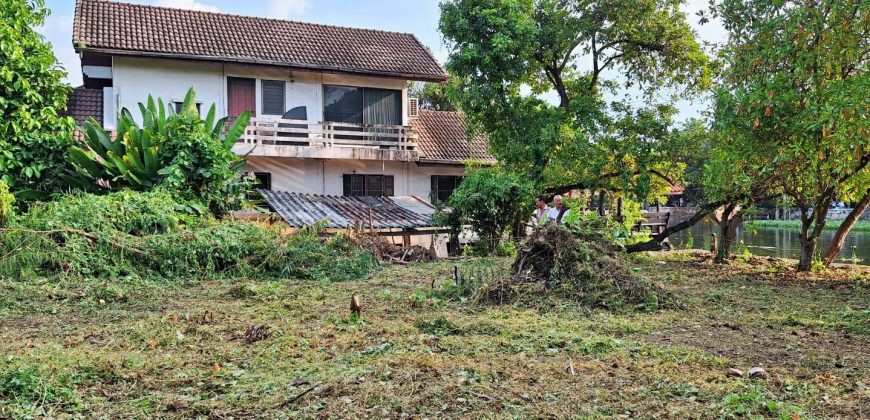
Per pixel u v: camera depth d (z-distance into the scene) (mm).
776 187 13430
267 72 19156
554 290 8641
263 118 19188
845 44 10180
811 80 10555
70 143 14203
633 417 4297
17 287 8836
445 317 7484
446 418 4238
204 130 14500
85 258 10055
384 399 4547
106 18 18406
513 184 16203
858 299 9477
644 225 22375
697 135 16359
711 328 7230
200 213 13359
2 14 13836
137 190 13836
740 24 11398
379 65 20281
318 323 7324
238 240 11633
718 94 11750
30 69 13930
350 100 20453
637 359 5770
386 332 6785
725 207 15844
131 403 4539
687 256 18188
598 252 9164
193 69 18312
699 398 4676
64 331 6922
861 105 9141
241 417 4301
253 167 19219
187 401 4559
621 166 17125
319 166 20172
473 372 5188
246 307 8469
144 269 10531
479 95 17109
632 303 8391
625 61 18594
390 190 21281
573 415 4305
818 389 4891
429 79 20891
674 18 17406
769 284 11344
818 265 13930
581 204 18375
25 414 4234
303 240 12406
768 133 11016
